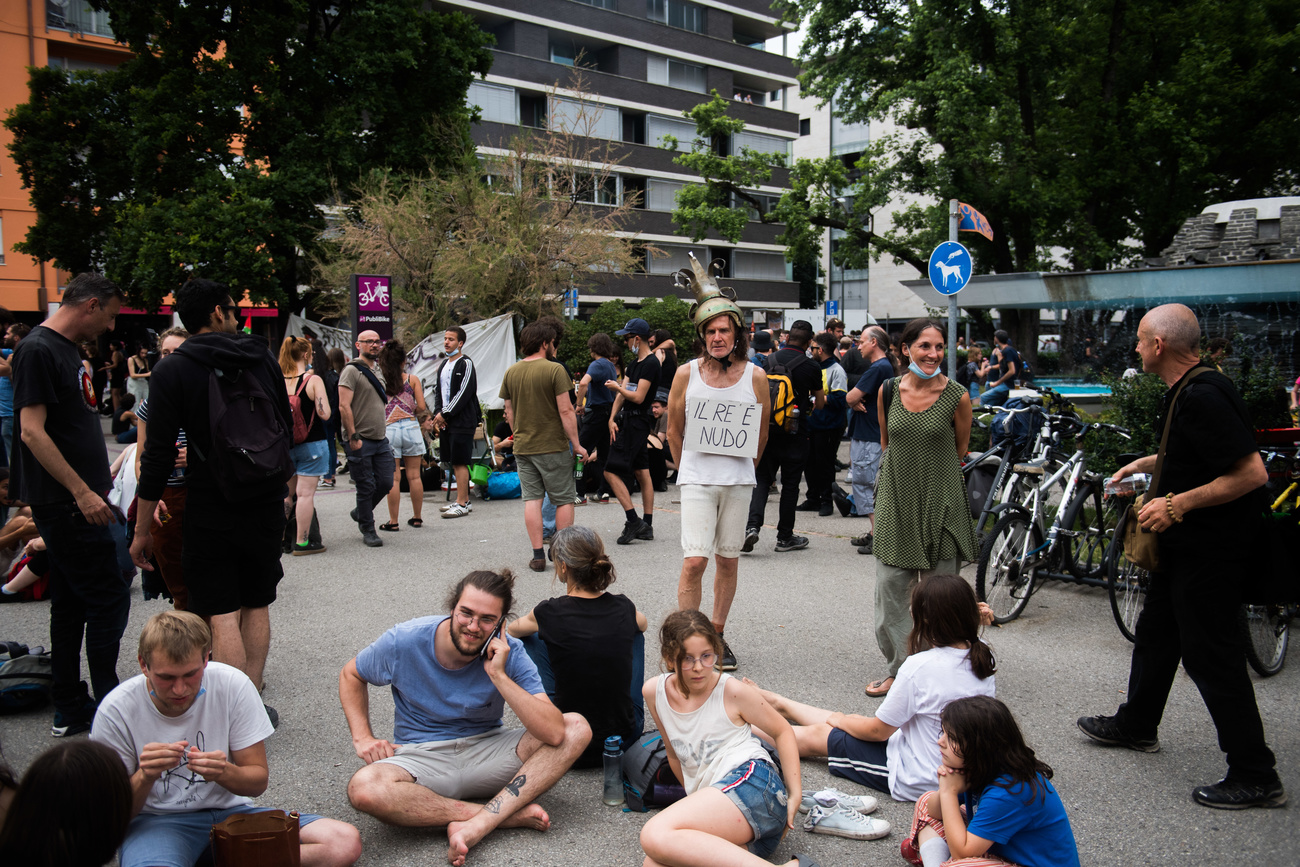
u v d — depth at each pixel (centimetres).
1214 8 1928
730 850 280
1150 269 1498
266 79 1952
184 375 383
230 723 298
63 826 222
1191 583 358
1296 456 572
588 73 3906
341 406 786
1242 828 334
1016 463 683
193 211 1836
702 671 317
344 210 2038
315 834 296
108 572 403
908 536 442
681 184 4225
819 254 2208
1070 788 365
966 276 860
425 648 341
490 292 1855
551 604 377
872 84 2036
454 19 2234
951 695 337
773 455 781
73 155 2073
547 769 337
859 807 343
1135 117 1911
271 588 416
